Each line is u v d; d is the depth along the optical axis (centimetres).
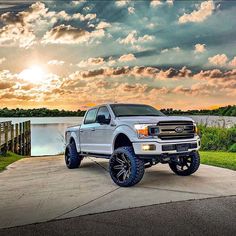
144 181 760
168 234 421
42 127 10588
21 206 562
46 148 4278
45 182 783
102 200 588
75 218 491
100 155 852
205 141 1584
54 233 434
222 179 761
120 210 523
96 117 873
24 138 3047
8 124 2267
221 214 495
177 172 843
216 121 1742
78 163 1016
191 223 459
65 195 636
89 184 742
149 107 878
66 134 1078
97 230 440
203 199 577
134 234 424
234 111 1964
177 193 626
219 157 1148
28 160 1407
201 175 820
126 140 765
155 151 671
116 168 721
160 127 686
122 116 786
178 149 696
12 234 433
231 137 1547
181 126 715
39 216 504
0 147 1838
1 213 523
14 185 757
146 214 500
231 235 416
